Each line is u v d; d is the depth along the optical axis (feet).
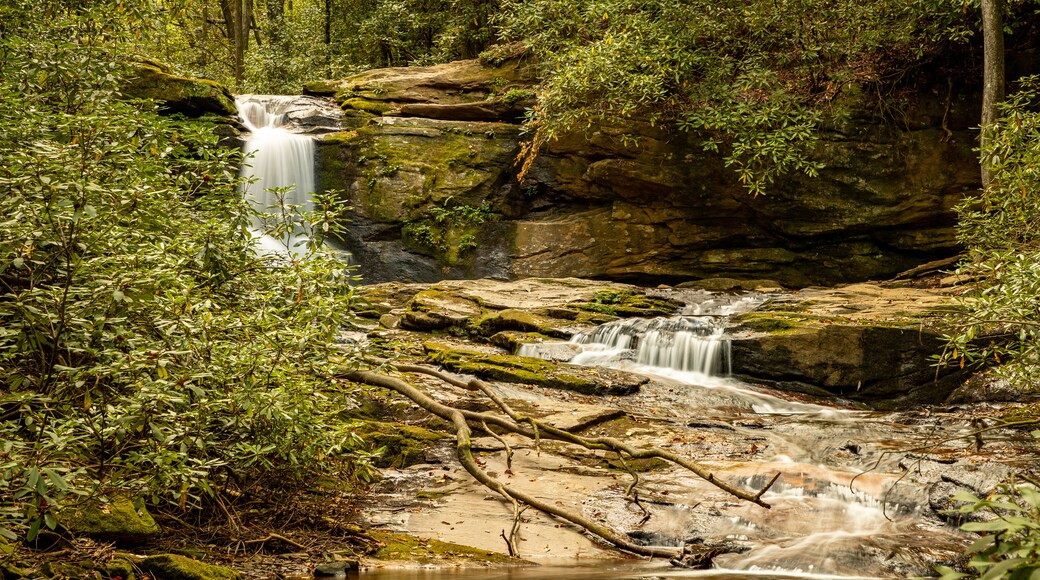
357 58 91.66
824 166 51.96
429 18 82.74
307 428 18.52
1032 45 51.78
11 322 15.89
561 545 19.85
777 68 55.16
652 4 54.54
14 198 15.10
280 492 20.18
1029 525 7.22
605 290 47.96
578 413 29.89
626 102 53.26
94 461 16.12
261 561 17.25
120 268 16.03
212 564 16.25
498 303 44.62
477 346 41.22
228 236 20.61
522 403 30.83
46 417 14.71
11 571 13.52
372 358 22.47
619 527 21.01
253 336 18.61
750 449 26.76
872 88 53.06
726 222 55.36
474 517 21.45
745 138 51.49
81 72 25.55
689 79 55.36
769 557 18.69
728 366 37.76
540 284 50.03
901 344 35.06
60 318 14.99
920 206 51.83
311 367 19.52
